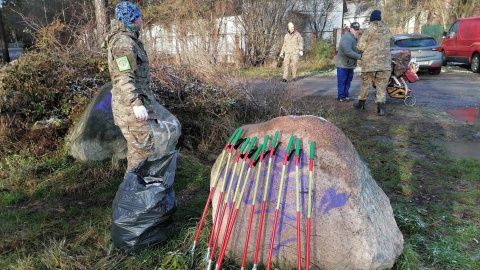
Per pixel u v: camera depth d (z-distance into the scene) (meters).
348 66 8.78
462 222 3.74
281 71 14.92
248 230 2.79
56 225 3.63
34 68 5.59
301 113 6.75
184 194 4.30
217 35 13.47
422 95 9.84
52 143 5.33
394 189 4.51
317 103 8.70
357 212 2.80
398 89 8.52
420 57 13.29
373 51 7.46
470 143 6.08
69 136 5.26
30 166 4.77
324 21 19.81
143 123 3.55
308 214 2.70
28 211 3.92
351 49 8.56
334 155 2.98
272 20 16.94
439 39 21.41
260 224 2.78
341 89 8.99
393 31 23.83
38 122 5.47
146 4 14.69
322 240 2.79
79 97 5.71
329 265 2.79
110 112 5.08
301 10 19.14
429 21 23.94
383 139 6.29
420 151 5.74
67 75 5.80
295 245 2.84
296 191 2.81
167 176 3.17
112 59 3.32
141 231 3.02
